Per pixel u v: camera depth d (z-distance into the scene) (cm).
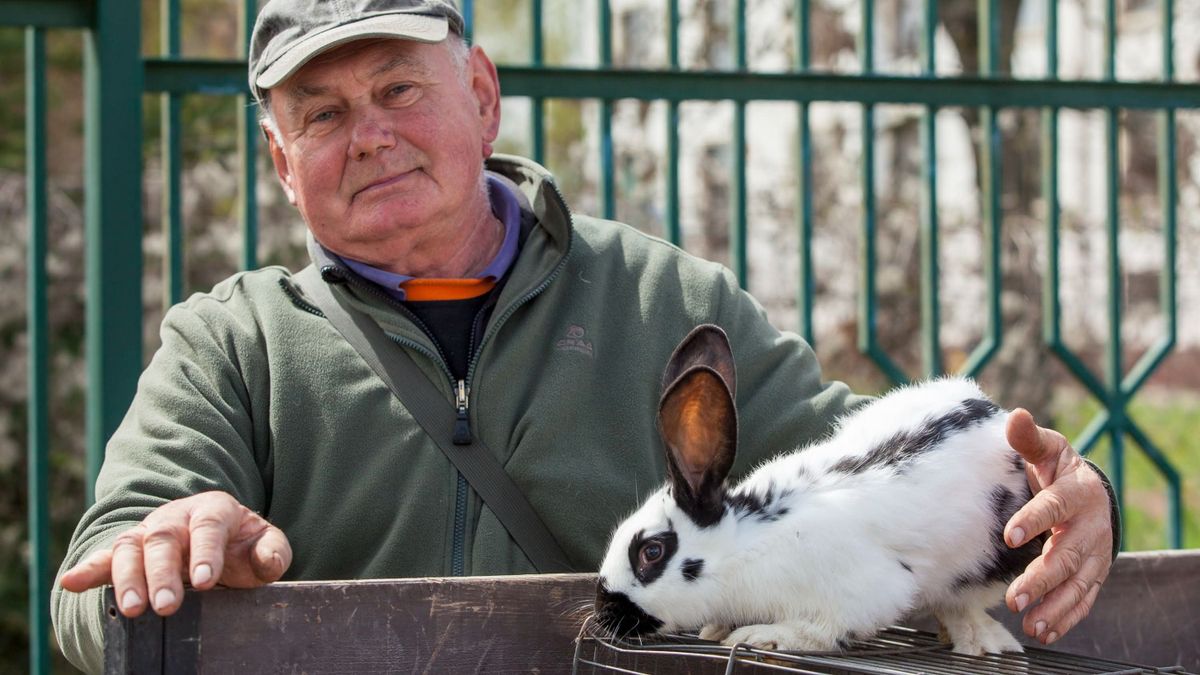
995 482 251
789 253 1052
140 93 405
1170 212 502
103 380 404
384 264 319
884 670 220
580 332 320
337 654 230
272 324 314
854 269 1030
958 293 1070
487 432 310
